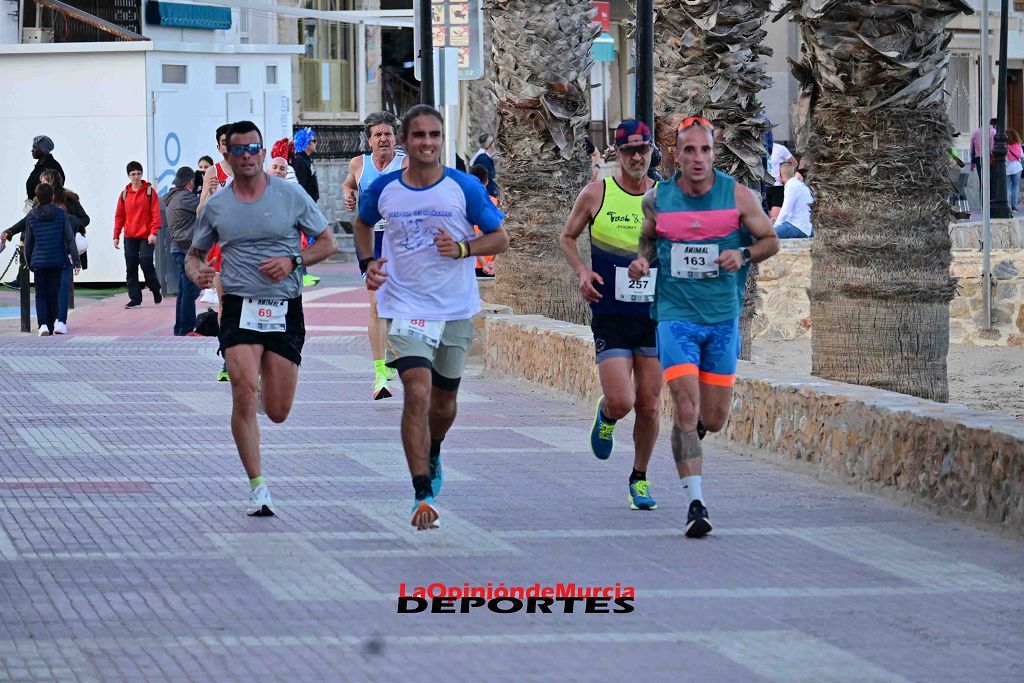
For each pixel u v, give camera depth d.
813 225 18.64
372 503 14.54
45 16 43.38
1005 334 30.61
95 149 40.28
